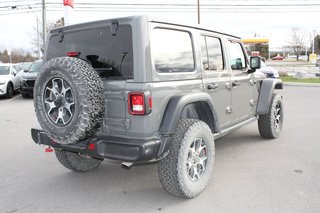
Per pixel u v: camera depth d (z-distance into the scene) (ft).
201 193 13.41
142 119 11.27
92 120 11.14
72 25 13.21
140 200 13.07
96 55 12.41
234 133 23.54
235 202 12.54
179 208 12.23
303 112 31.60
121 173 16.16
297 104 37.09
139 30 11.27
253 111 19.51
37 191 14.19
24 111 37.19
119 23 11.72
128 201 13.01
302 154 18.22
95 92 11.12
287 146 19.85
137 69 11.21
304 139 21.39
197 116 14.62
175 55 12.66
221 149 19.56
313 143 20.40
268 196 12.96
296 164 16.60
